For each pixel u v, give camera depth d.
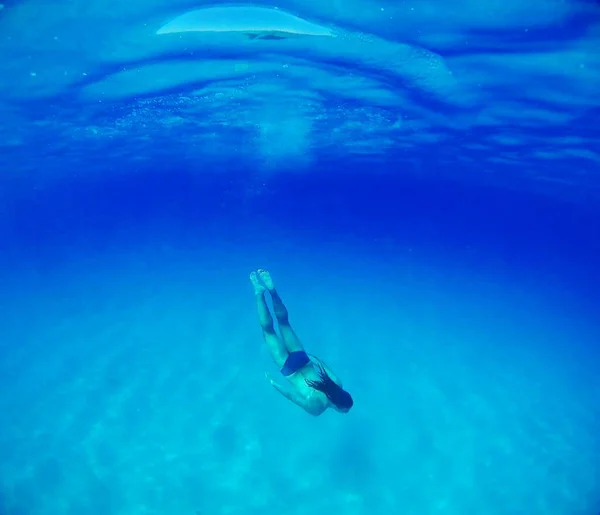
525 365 16.28
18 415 11.73
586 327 23.16
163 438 10.88
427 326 19.36
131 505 9.01
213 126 22.58
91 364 14.40
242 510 8.98
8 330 17.70
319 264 36.41
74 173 42.94
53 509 8.89
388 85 14.35
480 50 10.72
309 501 9.23
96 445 10.60
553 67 11.27
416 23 9.58
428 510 9.14
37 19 9.64
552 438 11.64
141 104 17.61
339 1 8.77
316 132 23.84
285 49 11.70
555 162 23.77
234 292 22.55
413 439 11.16
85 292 23.25
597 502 9.42
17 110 17.81
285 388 7.15
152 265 32.22
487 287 33.03
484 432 11.64
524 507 9.30
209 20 9.88
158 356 14.89
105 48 11.54
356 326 18.53
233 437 10.93
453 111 16.56
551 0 8.06
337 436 11.12
